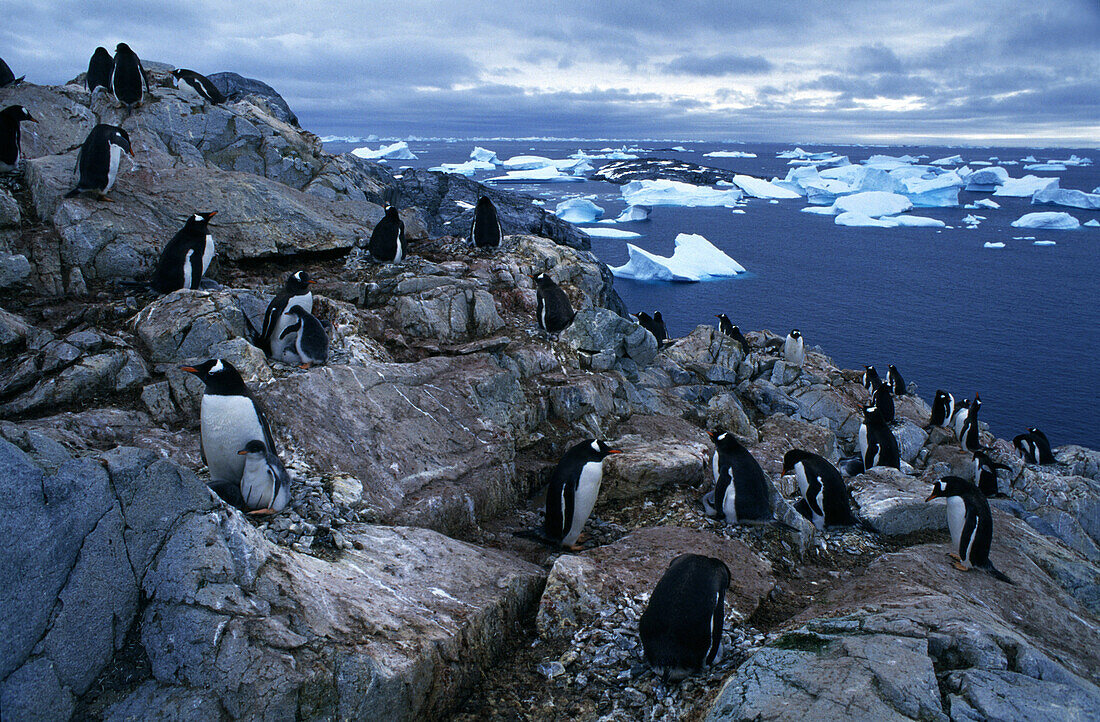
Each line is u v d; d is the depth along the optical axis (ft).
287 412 21.47
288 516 16.52
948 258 217.15
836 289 172.76
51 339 23.30
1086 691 12.78
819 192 366.84
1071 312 154.40
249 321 27.02
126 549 12.35
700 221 298.76
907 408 56.03
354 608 13.73
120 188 32.60
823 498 23.70
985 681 12.67
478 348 29.96
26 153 34.63
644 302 155.12
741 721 11.91
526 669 15.40
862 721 11.38
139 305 26.61
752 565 19.15
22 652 10.89
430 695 13.44
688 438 31.73
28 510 11.55
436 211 88.84
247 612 12.26
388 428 22.82
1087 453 53.11
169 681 11.65
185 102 41.63
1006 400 102.94
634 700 14.30
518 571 17.84
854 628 14.97
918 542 24.03
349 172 57.31
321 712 11.69
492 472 23.52
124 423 20.48
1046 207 359.25
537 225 97.71
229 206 34.58
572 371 32.63
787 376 48.75
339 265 36.01
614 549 19.10
